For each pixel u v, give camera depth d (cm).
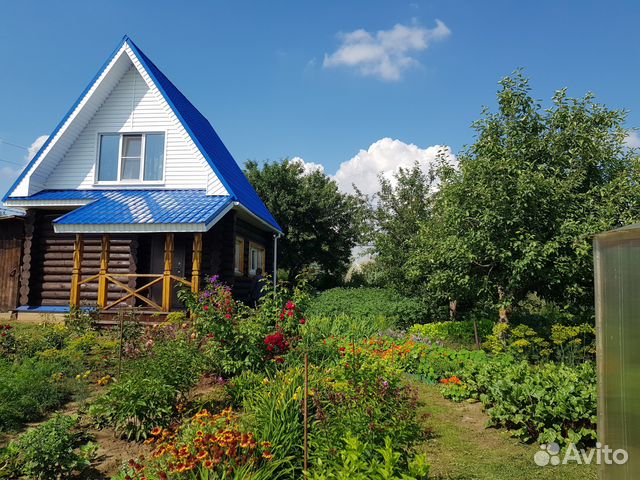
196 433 432
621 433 317
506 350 903
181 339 713
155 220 1134
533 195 878
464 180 1011
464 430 575
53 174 1429
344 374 495
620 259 321
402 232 1878
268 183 3073
